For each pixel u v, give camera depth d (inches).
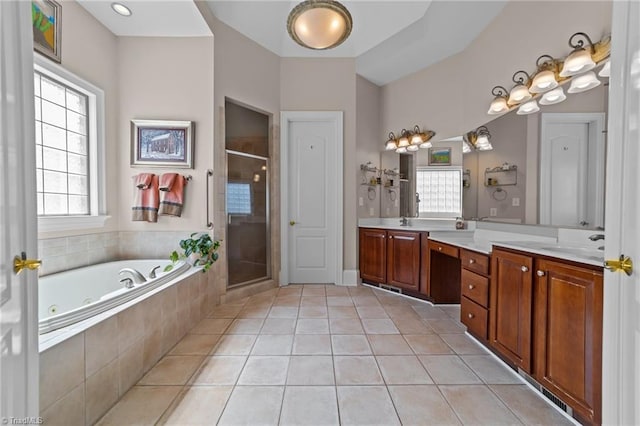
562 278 54.6
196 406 57.9
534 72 87.8
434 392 62.4
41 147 84.6
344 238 145.3
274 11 124.0
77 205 96.3
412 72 142.1
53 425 46.3
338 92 142.7
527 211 89.2
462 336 89.0
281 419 54.4
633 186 35.6
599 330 47.4
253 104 128.8
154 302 73.5
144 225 110.3
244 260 131.0
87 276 92.3
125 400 59.7
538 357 60.3
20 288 36.0
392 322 99.6
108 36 104.4
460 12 103.4
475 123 115.2
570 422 53.7
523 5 92.2
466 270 88.4
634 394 35.5
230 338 87.5
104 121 102.7
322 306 115.3
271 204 140.8
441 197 131.3
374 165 153.0
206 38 110.6
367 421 54.0
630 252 36.0
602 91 68.3
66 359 48.6
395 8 120.3
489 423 53.6
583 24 73.9
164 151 109.7
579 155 73.4
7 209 34.6
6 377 34.0
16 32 35.9
